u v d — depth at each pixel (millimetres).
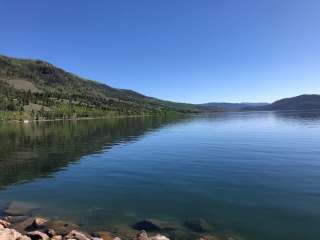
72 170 33531
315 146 48062
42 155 44875
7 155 45281
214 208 19875
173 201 21641
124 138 69062
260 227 16672
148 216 19109
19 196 23953
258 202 20609
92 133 85188
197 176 28656
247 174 28938
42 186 26859
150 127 110500
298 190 23109
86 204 21672
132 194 23672
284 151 43344
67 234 15836
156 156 41531
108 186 26234
